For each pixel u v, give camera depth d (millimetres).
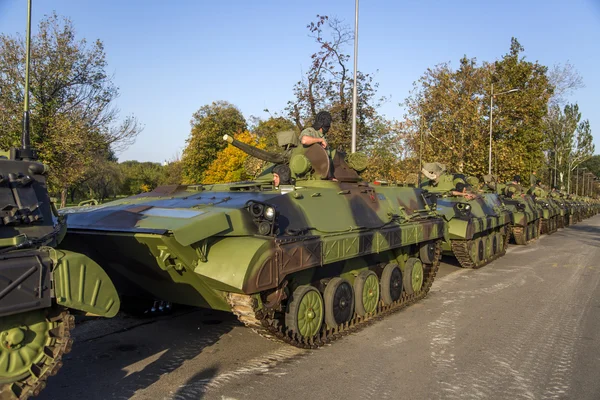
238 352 7547
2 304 4078
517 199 22922
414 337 8289
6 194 4480
